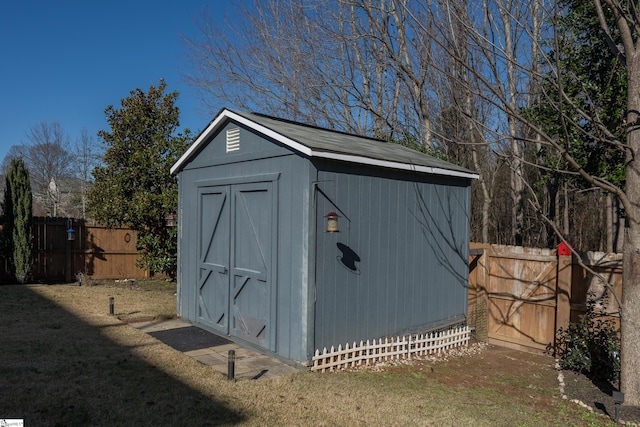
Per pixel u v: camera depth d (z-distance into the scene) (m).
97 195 13.14
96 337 6.86
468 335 8.35
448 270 8.16
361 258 6.54
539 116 8.45
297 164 6.03
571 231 22.48
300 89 17.80
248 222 6.92
